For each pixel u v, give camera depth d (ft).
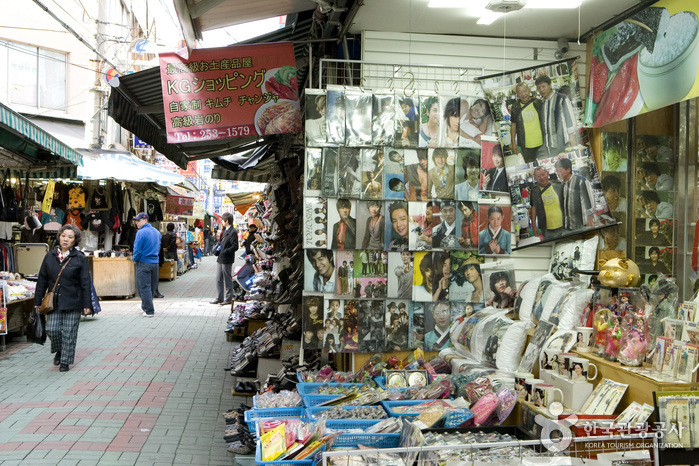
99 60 48.26
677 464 10.36
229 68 18.86
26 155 30.22
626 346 12.13
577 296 14.67
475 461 9.77
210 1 15.05
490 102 18.13
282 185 25.13
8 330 29.30
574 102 17.95
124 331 34.01
